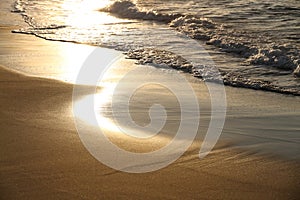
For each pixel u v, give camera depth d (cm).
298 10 1539
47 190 350
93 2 1859
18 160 402
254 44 1076
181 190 357
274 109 654
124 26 1368
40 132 480
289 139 503
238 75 854
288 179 386
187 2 1769
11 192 346
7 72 813
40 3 1852
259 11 1532
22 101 611
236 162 421
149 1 1808
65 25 1381
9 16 1555
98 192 349
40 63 908
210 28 1275
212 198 347
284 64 926
